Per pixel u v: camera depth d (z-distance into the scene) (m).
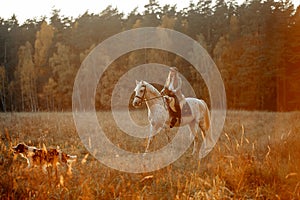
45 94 50.75
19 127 15.74
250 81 48.72
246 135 13.45
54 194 5.68
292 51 49.16
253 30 54.00
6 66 60.59
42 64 56.41
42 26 57.38
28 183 5.84
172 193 5.97
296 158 8.03
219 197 5.68
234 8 68.44
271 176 6.77
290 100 48.72
